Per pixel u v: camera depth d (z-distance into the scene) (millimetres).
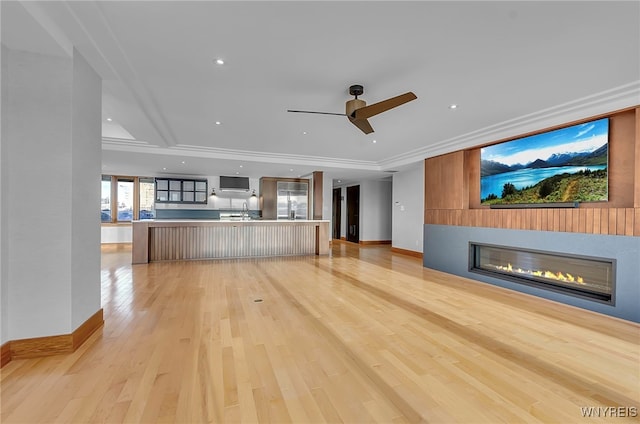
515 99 3369
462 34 2166
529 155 4156
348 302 3564
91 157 2547
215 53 2461
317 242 7449
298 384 1883
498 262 4668
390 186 10156
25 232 2104
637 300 2998
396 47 2350
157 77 2883
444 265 5492
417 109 3695
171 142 5441
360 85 3029
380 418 1588
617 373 2061
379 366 2115
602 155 3383
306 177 9375
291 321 2932
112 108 3500
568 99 3359
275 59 2551
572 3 1818
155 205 8547
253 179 9562
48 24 1895
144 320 2908
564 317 3137
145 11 1934
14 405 1631
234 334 2611
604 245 3275
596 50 2352
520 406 1701
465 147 5066
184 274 4938
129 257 6508
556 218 3764
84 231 2422
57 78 2166
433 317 3098
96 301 2662
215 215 9117
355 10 1917
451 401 1737
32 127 2113
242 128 4570
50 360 2109
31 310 2123
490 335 2664
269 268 5543
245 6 1888
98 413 1580
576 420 1592
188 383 1868
